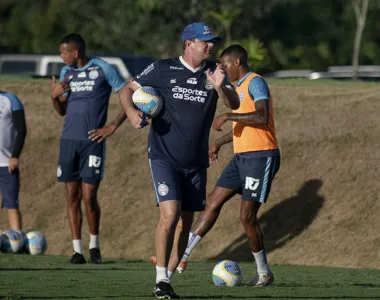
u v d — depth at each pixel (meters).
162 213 28.16
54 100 43.56
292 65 164.00
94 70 42.34
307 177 53.09
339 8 173.12
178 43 158.38
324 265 46.00
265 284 33.62
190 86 28.31
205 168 29.03
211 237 50.16
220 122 33.75
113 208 54.16
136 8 160.75
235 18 147.38
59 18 184.25
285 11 168.25
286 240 48.66
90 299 27.92
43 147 61.19
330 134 56.66
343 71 104.25
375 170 52.53
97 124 42.50
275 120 59.91
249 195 34.06
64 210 55.19
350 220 49.00
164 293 28.02
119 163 58.09
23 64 97.25
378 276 39.00
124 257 50.03
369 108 59.22
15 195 46.53
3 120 45.91
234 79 34.34
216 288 32.31
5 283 32.44
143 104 28.03
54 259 44.56
